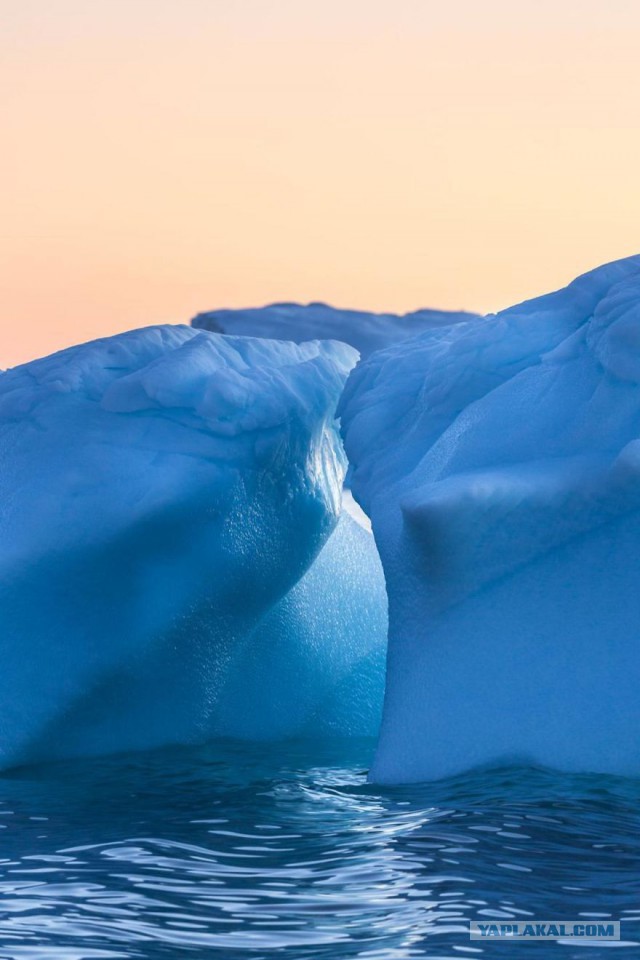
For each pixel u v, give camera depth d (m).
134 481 30.31
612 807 21.41
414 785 24.38
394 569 27.30
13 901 17.06
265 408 32.09
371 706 36.97
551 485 24.80
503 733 24.38
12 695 29.12
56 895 17.36
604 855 18.73
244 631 33.44
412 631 26.47
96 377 32.56
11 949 14.98
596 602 24.70
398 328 160.00
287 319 159.12
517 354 28.97
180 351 32.97
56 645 29.70
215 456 31.12
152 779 27.48
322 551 37.03
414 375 31.36
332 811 22.95
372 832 20.72
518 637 25.02
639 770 23.45
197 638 32.06
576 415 26.38
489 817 21.00
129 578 30.48
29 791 25.91
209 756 31.06
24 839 20.95
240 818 22.53
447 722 24.89
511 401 27.53
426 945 14.93
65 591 29.81
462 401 28.98
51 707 29.53
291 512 33.31
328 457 35.31
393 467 29.19
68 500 30.16
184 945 15.08
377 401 31.16
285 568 33.56
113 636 30.34
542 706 24.34
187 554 30.91
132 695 31.27
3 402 32.78
